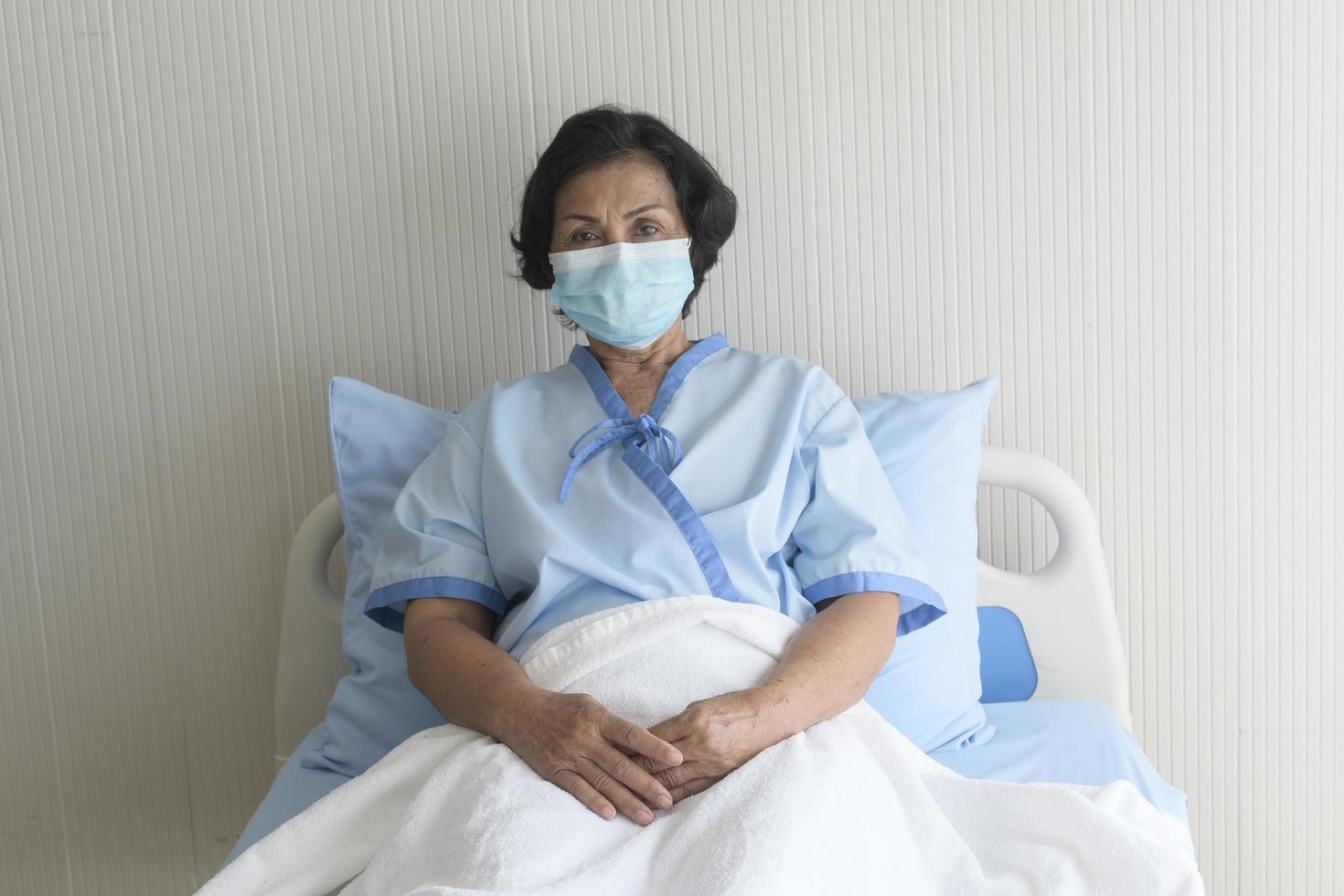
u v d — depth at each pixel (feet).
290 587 5.94
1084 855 4.00
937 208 6.09
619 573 4.81
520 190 6.16
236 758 6.62
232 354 6.32
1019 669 5.84
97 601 6.52
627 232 5.17
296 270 6.25
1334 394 6.15
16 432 6.39
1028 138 6.03
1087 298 6.13
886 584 4.81
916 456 5.55
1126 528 6.28
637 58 6.06
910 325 6.18
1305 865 6.45
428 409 5.82
